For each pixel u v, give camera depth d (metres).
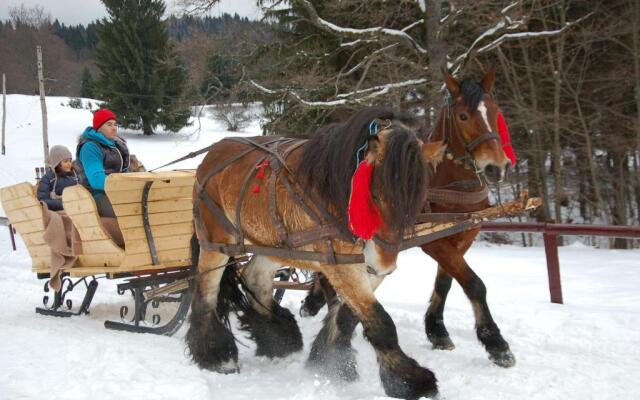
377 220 3.58
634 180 14.62
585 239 15.64
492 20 12.69
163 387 3.96
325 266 3.98
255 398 4.06
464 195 4.89
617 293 7.21
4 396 3.73
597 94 14.31
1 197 6.67
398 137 3.54
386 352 3.87
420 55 13.05
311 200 3.96
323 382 4.36
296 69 14.45
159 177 5.40
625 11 13.23
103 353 4.78
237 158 4.76
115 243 5.76
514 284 7.92
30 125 41.81
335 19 14.55
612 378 4.41
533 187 15.05
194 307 4.93
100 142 6.36
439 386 4.23
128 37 31.39
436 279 5.36
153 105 32.44
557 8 14.04
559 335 5.52
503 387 4.23
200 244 5.04
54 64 51.12
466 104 4.77
